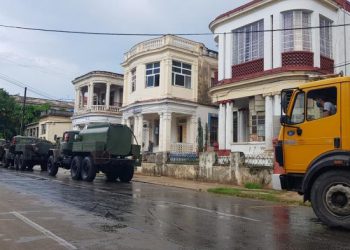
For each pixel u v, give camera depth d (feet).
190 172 74.33
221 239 24.73
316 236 26.09
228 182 66.03
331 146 30.07
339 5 74.02
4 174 77.10
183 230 27.20
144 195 48.16
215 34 83.82
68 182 63.52
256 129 75.72
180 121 106.63
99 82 134.10
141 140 102.99
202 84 105.70
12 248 22.12
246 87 75.05
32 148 89.51
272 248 22.74
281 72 67.46
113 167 68.95
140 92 104.22
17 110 172.45
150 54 102.37
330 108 30.45
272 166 60.03
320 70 67.10
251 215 34.55
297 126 31.83
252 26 76.23
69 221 29.76
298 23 69.46
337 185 28.91
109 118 132.98
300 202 44.37
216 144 85.61
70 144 73.92
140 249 22.08
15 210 34.14
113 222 29.68
